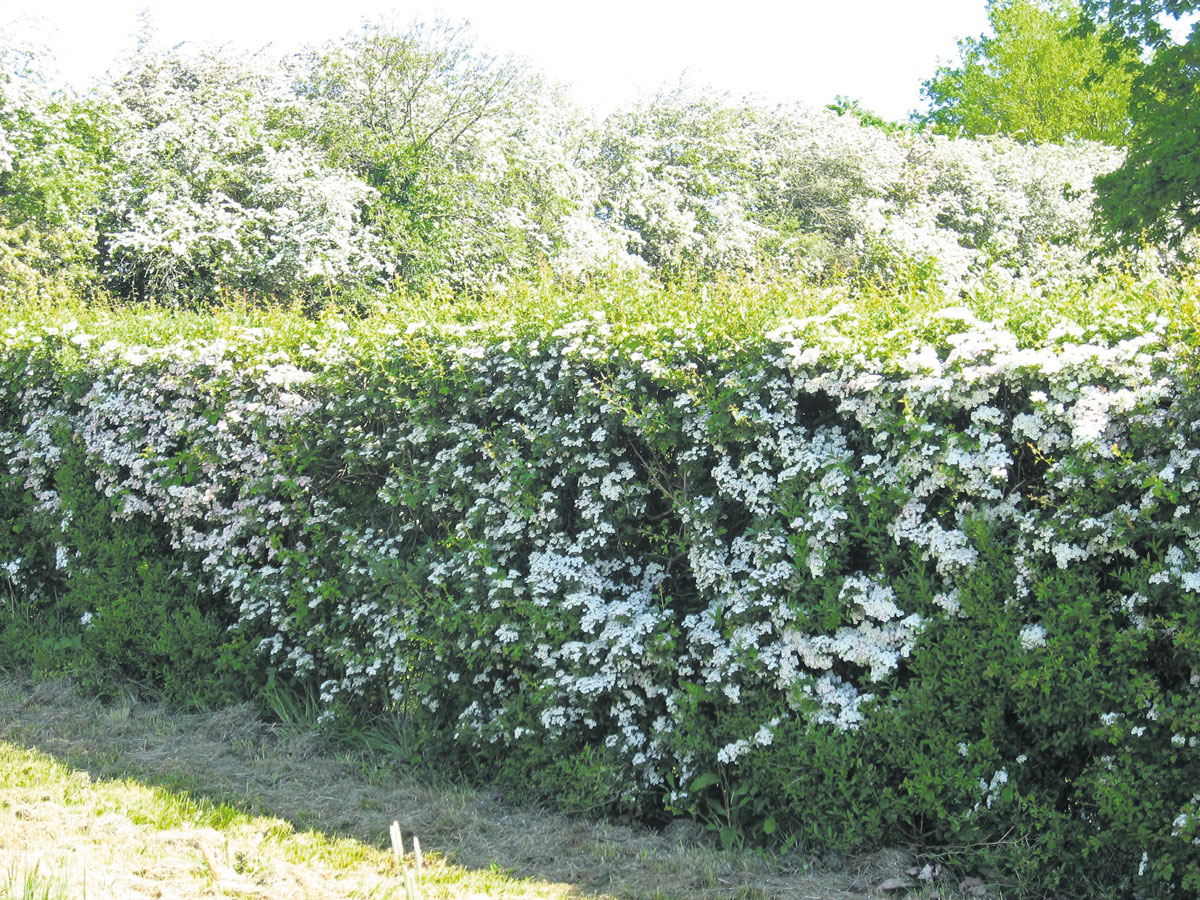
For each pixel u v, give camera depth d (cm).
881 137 1877
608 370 442
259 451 566
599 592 436
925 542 359
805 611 380
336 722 513
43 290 1411
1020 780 345
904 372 371
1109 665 325
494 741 451
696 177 1698
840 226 1784
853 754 366
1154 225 1302
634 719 431
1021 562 341
